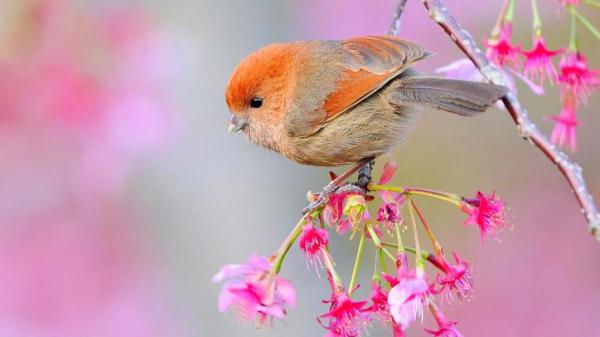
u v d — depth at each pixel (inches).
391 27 371.6
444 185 626.8
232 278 313.4
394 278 290.7
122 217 524.4
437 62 588.1
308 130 360.8
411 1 586.6
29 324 533.6
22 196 536.4
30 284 536.4
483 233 301.6
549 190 634.2
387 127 356.2
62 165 524.1
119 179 516.1
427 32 589.3
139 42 509.0
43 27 511.8
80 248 532.7
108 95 507.5
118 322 521.7
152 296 523.2
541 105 621.0
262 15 521.3
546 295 607.8
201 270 511.8
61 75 509.4
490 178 634.8
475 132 640.4
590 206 286.2
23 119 517.0
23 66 512.1
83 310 528.7
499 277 613.6
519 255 617.9
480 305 608.7
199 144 510.3
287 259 498.9
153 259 521.3
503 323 605.9
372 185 309.6
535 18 335.3
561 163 290.5
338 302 287.6
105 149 512.1
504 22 336.8
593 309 603.8
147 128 504.7
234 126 370.3
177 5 516.4
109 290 529.3
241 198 506.6
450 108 326.0
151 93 508.1
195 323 512.7
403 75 351.9
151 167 515.2
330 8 551.2
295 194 509.4
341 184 330.3
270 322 295.0
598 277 610.9
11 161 526.0
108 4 516.1
